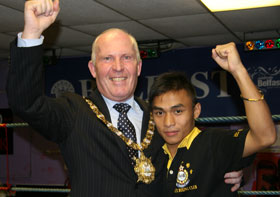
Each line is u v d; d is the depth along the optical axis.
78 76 8.04
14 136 8.27
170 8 4.57
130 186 1.59
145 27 5.57
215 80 7.19
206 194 1.53
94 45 1.80
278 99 6.78
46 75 8.24
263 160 6.80
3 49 6.98
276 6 4.58
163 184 1.66
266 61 6.85
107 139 1.61
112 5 4.38
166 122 1.57
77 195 1.55
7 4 4.22
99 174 1.57
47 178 8.07
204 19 5.16
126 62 1.76
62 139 1.59
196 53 7.29
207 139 1.60
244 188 6.92
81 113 1.63
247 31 5.97
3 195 6.90
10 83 1.39
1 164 8.34
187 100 1.58
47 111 1.47
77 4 4.31
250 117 1.34
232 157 1.47
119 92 1.75
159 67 7.49
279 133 6.69
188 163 1.59
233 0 4.33
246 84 1.33
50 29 5.55
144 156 1.67
